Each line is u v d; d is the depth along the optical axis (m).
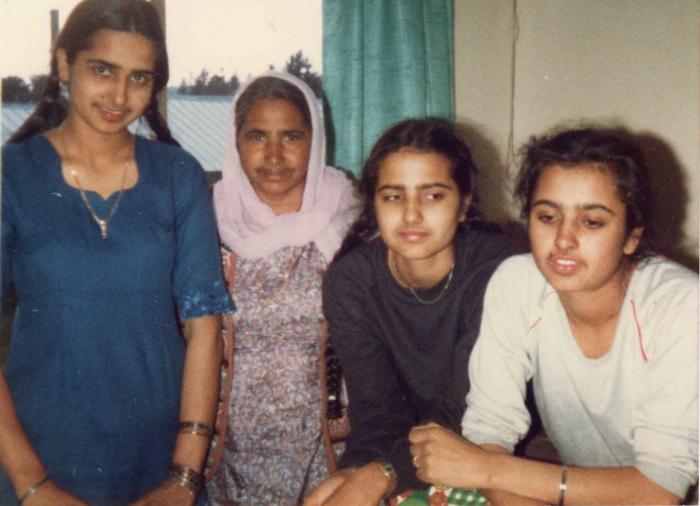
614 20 2.69
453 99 2.77
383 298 1.45
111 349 1.30
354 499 1.22
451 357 1.45
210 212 1.44
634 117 2.65
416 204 1.32
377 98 2.58
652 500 1.12
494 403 1.27
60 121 1.39
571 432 1.28
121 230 1.31
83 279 1.28
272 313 1.63
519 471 1.16
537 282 1.24
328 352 1.66
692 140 2.49
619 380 1.17
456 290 1.41
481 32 2.97
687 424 1.12
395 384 1.52
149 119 1.50
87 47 1.25
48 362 1.28
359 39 2.50
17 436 1.27
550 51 2.93
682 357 1.11
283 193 1.69
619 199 1.09
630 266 1.18
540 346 1.24
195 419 1.38
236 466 1.65
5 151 1.29
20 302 1.31
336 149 2.53
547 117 2.96
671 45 2.53
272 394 1.62
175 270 1.40
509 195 3.02
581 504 1.13
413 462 1.24
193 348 1.40
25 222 1.27
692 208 2.51
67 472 1.31
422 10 2.64
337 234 1.69
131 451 1.34
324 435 1.67
